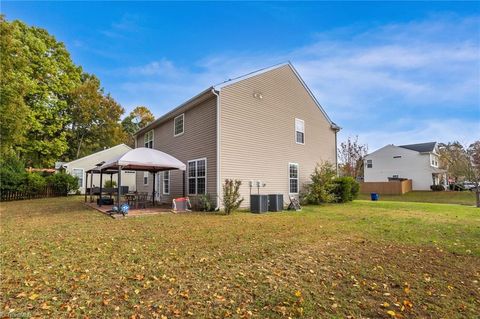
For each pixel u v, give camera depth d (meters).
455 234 6.81
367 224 8.27
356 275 3.98
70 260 4.60
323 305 3.08
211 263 4.50
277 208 11.91
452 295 3.34
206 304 3.10
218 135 11.77
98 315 2.85
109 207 12.90
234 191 11.16
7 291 3.37
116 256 4.85
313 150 16.52
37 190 20.36
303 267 4.31
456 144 29.31
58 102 25.84
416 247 5.54
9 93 13.36
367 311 2.96
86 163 25.72
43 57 23.58
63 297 3.24
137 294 3.34
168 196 15.70
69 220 9.00
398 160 34.00
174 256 4.86
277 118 14.37
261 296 3.30
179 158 14.73
